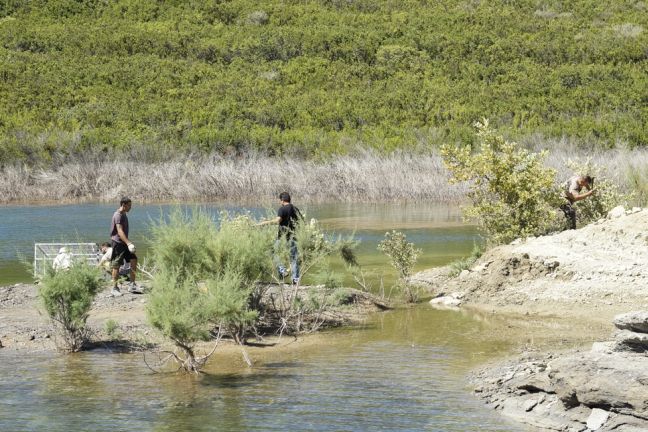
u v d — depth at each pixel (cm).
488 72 9644
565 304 2117
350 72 9762
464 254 3117
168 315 1595
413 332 1903
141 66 9694
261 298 2122
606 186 2941
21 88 8669
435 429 1248
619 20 11719
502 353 1678
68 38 10488
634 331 1398
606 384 1231
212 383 1523
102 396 1446
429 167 6016
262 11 11894
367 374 1555
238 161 6725
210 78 9575
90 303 1848
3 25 10969
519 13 12019
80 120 7906
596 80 9300
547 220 2691
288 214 2314
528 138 6794
